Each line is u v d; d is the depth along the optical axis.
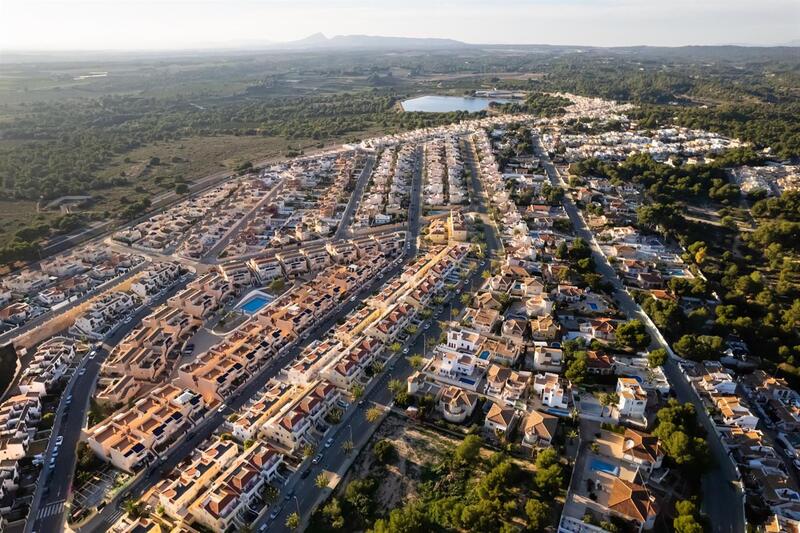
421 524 140.25
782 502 156.38
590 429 182.50
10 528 151.38
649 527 146.75
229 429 191.50
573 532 145.00
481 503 147.38
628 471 164.25
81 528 151.25
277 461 167.75
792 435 186.00
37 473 170.75
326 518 149.88
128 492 164.12
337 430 185.12
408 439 180.12
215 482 157.00
